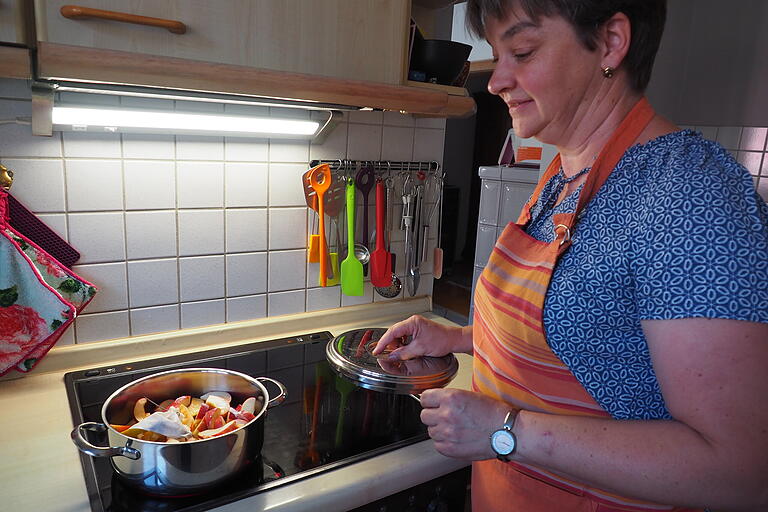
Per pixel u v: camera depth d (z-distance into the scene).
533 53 0.66
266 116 1.24
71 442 0.91
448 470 0.94
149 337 1.24
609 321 0.64
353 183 1.37
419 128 1.51
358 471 0.86
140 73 0.82
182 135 1.19
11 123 1.02
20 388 1.08
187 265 1.25
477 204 2.96
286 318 1.41
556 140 0.75
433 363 1.04
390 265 1.48
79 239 1.12
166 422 0.83
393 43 1.07
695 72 2.24
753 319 0.52
